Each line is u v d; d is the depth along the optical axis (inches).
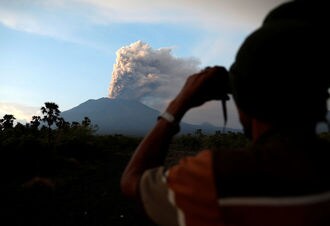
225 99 41.4
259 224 32.5
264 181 32.6
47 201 310.2
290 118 34.4
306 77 33.2
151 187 36.3
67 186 379.9
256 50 33.9
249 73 34.1
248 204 32.4
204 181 33.1
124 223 256.4
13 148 418.3
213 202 32.9
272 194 32.4
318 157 33.8
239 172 32.8
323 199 32.4
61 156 531.2
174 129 41.1
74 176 441.4
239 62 35.2
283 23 34.6
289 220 32.3
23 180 390.6
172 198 34.6
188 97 41.1
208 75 41.1
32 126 649.0
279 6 37.2
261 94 34.0
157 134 41.0
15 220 250.8
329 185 33.0
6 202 298.5
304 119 34.5
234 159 33.5
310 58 33.1
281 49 33.1
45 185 365.4
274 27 34.4
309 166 32.9
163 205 35.2
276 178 32.7
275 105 34.0
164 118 41.4
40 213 273.3
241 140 965.8
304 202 32.2
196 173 33.7
